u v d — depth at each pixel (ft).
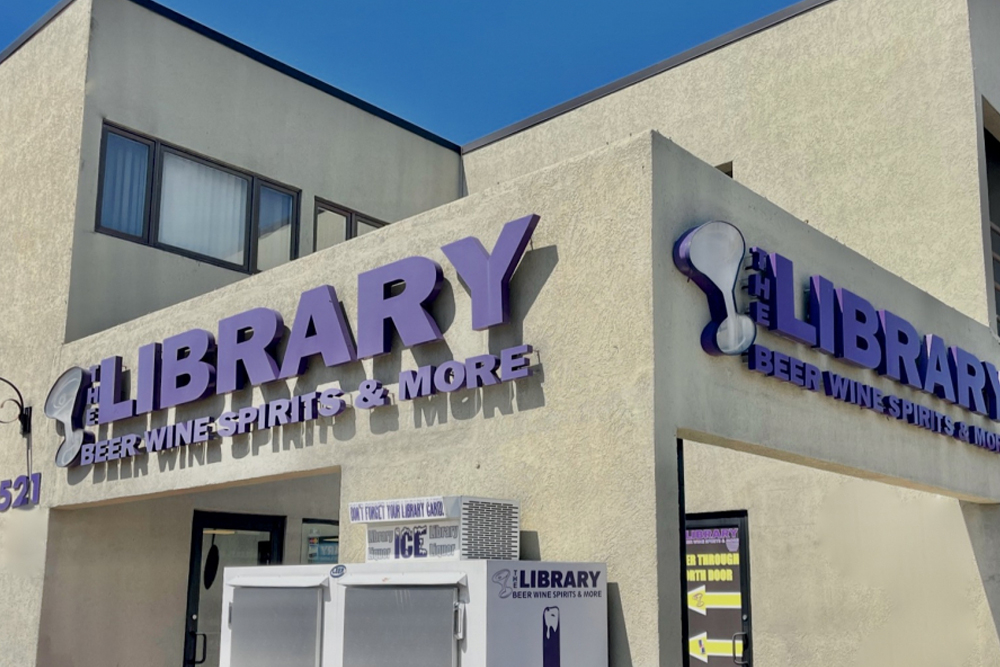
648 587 17.06
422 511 17.84
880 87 33.30
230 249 39.75
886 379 24.50
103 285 35.14
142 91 37.50
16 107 39.65
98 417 30.48
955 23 31.99
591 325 18.75
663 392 17.70
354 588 17.80
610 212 18.84
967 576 28.22
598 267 18.83
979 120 31.45
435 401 21.22
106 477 30.07
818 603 30.25
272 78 42.27
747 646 31.27
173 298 37.24
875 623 29.25
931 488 26.14
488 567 16.03
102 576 33.06
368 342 22.34
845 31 34.42
